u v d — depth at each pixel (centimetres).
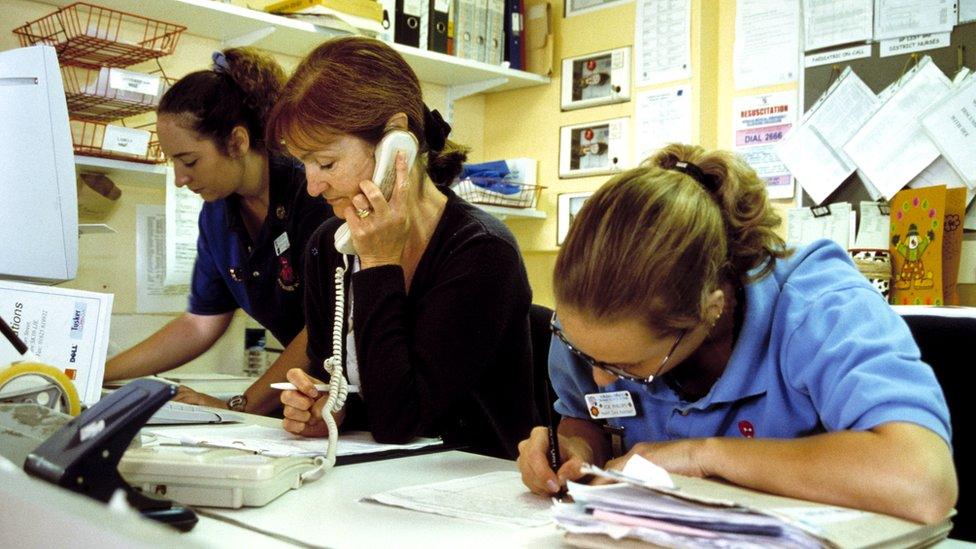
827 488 77
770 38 291
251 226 198
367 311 125
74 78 243
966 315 118
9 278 164
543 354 169
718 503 65
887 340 87
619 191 85
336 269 141
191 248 249
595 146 331
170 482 85
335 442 108
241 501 85
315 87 123
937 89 254
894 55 263
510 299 131
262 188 190
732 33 302
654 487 68
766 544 62
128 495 71
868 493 75
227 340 277
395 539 73
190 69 271
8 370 100
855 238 269
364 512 84
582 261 83
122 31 254
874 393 82
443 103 346
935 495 74
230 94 180
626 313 81
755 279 96
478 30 323
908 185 260
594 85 332
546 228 346
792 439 85
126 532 32
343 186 126
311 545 71
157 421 137
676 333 85
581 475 91
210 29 267
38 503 37
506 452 142
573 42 340
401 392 123
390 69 128
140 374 211
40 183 161
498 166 322
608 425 116
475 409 142
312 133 123
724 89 304
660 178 87
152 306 264
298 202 187
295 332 203
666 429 108
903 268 255
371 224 125
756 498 76
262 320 205
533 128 351
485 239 130
